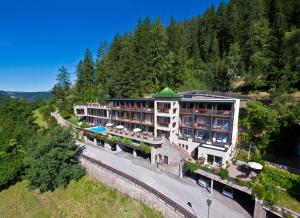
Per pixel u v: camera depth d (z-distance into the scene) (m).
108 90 68.81
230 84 73.69
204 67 88.50
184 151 41.53
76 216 33.84
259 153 37.75
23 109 84.06
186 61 88.00
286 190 27.05
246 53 78.75
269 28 79.81
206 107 40.53
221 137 38.97
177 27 99.06
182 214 25.45
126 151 51.06
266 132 38.00
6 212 38.97
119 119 57.31
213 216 26.06
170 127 43.41
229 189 30.27
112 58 85.94
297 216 21.83
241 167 33.28
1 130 65.69
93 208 34.34
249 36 81.69
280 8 81.19
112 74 70.62
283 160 36.38
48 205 38.47
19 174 47.81
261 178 28.34
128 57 72.50
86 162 43.84
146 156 46.97
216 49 89.62
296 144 38.22
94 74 90.38
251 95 63.06
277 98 49.84
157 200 29.05
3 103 91.19
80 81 88.31
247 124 37.50
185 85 76.56
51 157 41.72
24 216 37.53
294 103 46.91
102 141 55.97
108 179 37.75
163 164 40.03
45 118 83.06
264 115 36.31
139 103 52.31
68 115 78.38
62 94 89.88
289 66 59.75
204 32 98.00
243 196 30.31
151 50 77.94
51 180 41.62
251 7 94.50
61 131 46.62
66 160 44.97
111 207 33.25
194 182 34.41
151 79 75.12
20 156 48.59
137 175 37.00
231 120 36.78
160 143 42.31
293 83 57.22
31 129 63.31
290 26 75.50
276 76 61.53
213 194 30.89
